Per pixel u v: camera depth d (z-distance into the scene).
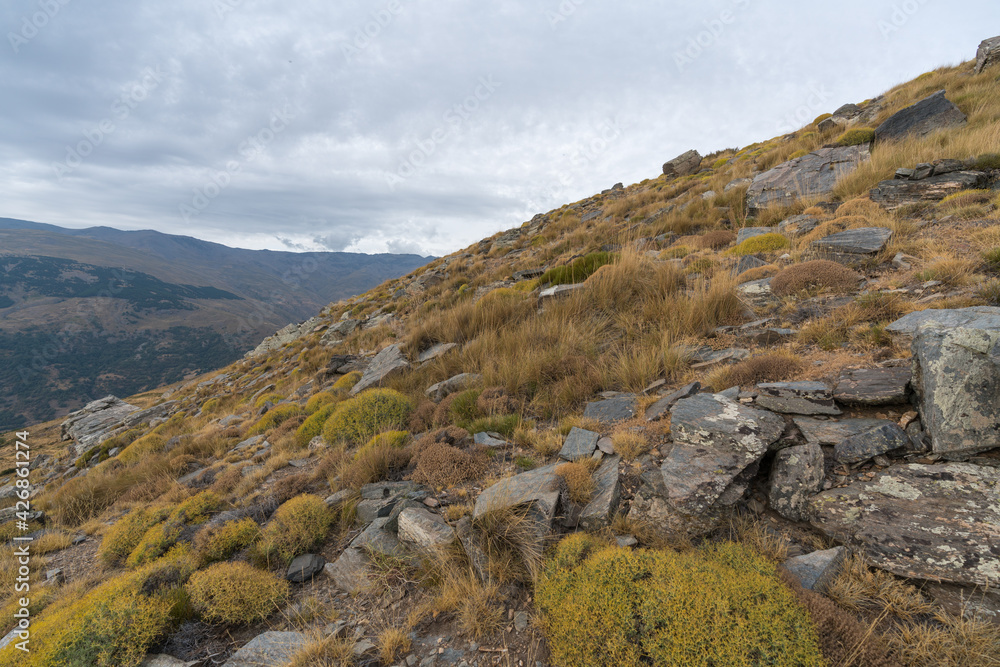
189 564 3.59
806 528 2.59
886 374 3.15
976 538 2.07
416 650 2.45
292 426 8.06
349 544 3.58
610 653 1.99
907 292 4.71
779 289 5.88
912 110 11.52
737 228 10.77
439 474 4.05
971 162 7.89
